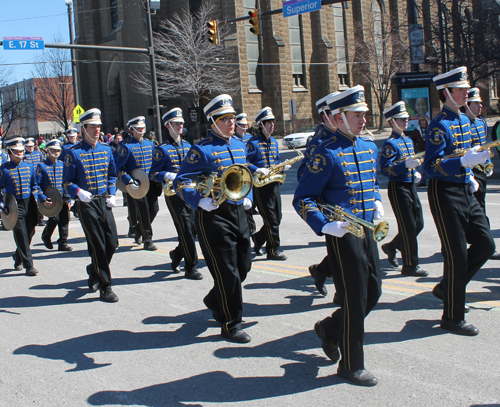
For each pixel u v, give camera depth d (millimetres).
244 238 5207
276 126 43219
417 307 5719
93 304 6609
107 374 4547
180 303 6453
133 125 10078
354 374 4066
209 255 5070
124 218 13719
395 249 7266
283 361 4602
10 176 8148
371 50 45312
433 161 4941
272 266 7969
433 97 46750
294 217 12336
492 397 3754
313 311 5855
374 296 4172
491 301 5750
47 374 4598
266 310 5973
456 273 4891
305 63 46156
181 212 7402
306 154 4516
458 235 4871
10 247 10844
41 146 22812
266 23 42781
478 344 4668
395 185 6883
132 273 8062
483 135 6352
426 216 11148
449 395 3818
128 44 40969
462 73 4957
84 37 46344
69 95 49250
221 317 5191
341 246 3967
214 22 20891
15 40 18188
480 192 7281
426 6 30000
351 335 4031
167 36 39656
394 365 4363
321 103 5648
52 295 7117
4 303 6824
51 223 10078
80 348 5168
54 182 11766
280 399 3928
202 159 5055
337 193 4062
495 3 26359
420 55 20359
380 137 40375
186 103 41406
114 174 6867
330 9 47219
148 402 4008
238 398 3992
